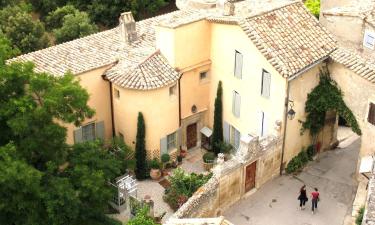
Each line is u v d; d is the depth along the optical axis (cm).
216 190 3400
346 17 3694
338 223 3456
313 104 3778
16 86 3167
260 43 3641
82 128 4038
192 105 4250
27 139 3144
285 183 3809
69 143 3981
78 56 4078
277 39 3697
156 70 3938
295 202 3638
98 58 4062
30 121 3078
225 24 3884
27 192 3072
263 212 3553
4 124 3191
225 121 4231
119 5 6662
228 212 3547
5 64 3256
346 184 3794
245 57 3825
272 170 3806
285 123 3703
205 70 4181
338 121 4272
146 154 4081
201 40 4050
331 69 3725
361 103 3562
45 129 3144
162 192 3950
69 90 3175
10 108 3066
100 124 4134
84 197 3316
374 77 3419
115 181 3847
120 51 4153
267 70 3669
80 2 6681
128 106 3966
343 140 4312
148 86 3831
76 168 3272
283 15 3859
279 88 3625
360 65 3528
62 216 3200
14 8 5812
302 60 3603
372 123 3522
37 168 3319
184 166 4228
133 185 3769
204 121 4400
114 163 3500
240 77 3934
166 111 4031
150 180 4084
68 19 5838
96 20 6700
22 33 5578
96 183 3244
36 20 6131
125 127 4081
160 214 3700
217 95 4175
